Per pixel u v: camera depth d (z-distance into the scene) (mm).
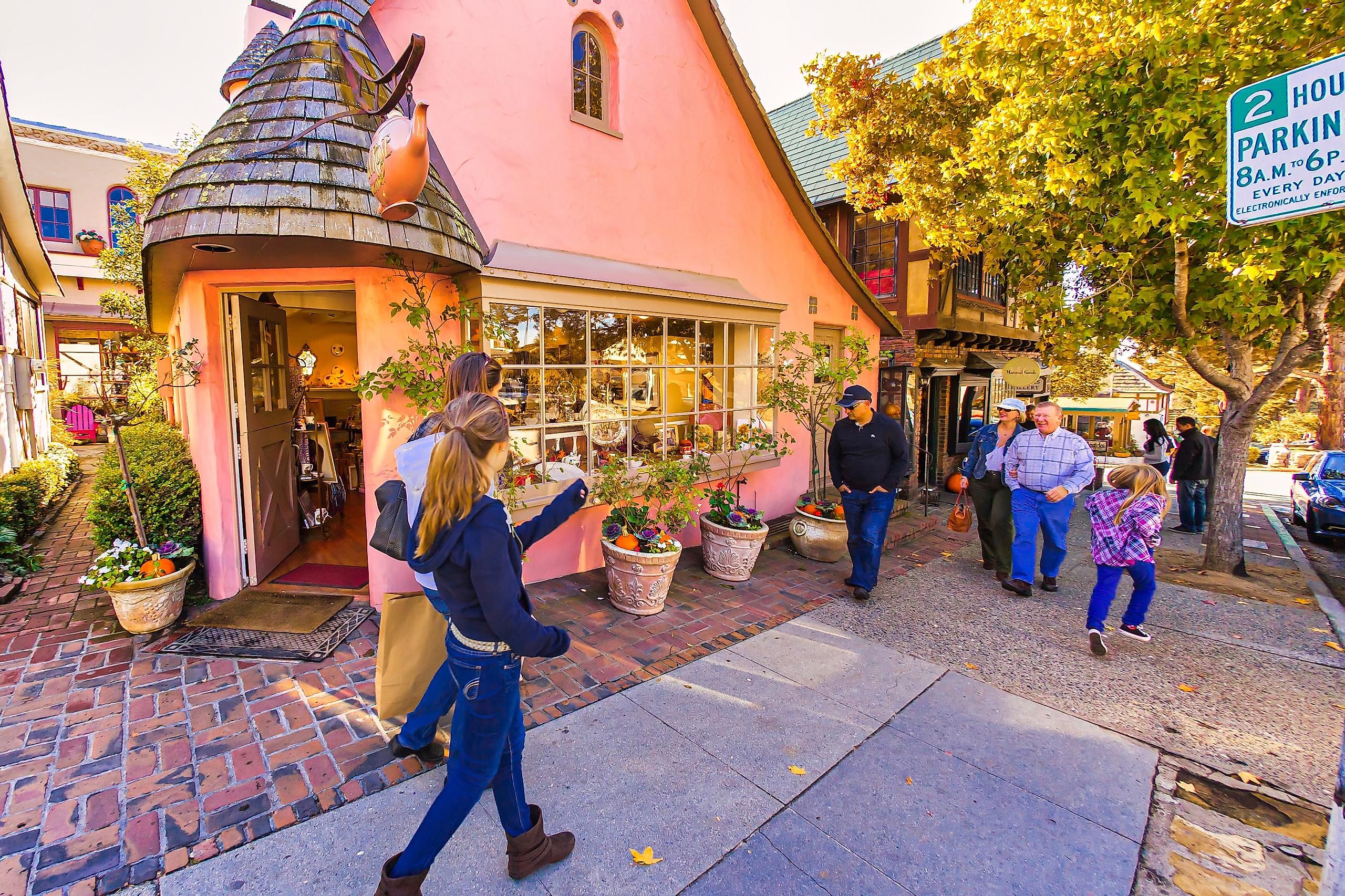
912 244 10453
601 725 3227
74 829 2342
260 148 3324
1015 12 6047
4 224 8828
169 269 4020
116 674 3502
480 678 1939
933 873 2324
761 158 7137
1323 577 6895
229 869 2188
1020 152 6176
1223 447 6586
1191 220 5211
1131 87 5441
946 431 12195
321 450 6734
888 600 5324
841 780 2857
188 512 4516
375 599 4352
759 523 5691
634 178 5750
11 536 5207
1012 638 4594
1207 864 2416
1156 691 3826
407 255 3791
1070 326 6906
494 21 4668
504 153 4754
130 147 11953
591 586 5238
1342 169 2043
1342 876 1807
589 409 5266
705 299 5957
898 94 8766
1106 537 4375
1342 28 4621
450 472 1799
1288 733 3383
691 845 2418
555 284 4621
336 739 2953
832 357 8789
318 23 3775
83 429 14375
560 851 2285
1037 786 2871
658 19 5910
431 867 2248
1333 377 16453
